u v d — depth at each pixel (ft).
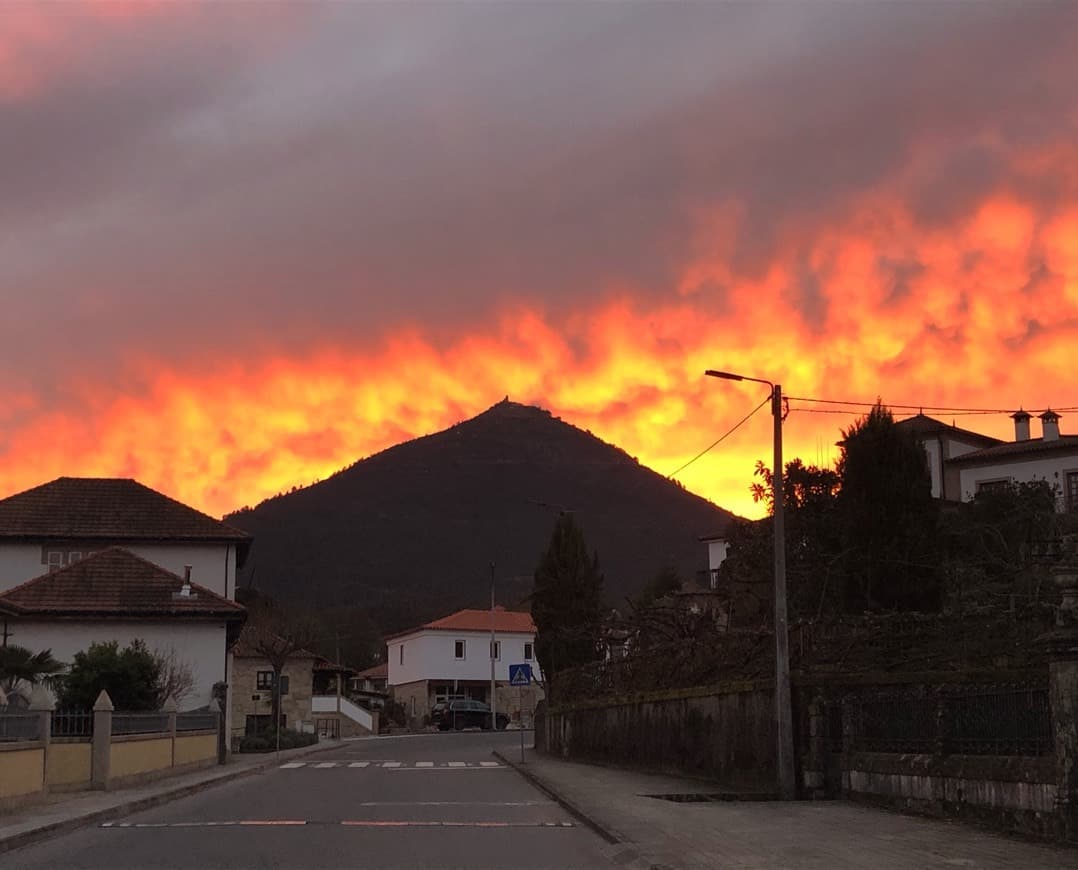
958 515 106.32
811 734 65.41
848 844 44.45
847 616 72.02
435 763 117.60
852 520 82.94
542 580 156.25
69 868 40.96
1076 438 147.02
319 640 287.89
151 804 67.15
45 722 63.82
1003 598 73.31
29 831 49.42
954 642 65.87
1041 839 44.34
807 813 56.18
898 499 81.66
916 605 79.97
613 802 63.93
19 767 60.18
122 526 143.95
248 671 196.95
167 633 116.37
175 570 143.95
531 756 131.44
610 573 509.76
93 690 94.79
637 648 107.55
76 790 71.87
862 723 62.64
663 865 39.73
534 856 44.55
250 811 63.21
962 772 51.06
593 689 118.32
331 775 96.89
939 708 53.57
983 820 49.11
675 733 89.40
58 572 118.32
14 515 142.20
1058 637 42.88
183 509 149.38
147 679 98.17
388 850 45.78
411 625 421.18
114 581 118.52
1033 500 105.29
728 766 77.71
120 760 76.54
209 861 42.52
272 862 42.22
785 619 66.95
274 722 166.20
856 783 62.08
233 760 115.14
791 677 67.31
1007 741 48.62
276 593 576.20
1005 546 93.20
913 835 46.70
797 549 93.04
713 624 93.40
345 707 220.43
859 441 83.10
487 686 288.71
